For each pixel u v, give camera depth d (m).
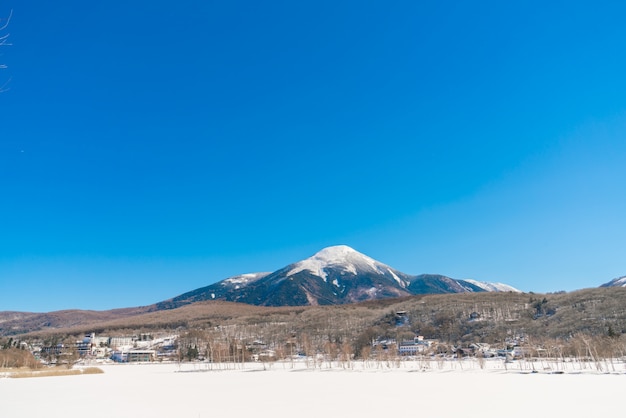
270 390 98.38
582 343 172.38
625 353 160.25
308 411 65.56
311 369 184.00
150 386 115.94
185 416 63.47
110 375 170.00
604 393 79.81
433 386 99.06
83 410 70.69
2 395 95.00
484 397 77.62
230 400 80.94
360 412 63.84
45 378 153.75
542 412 60.88
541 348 191.50
